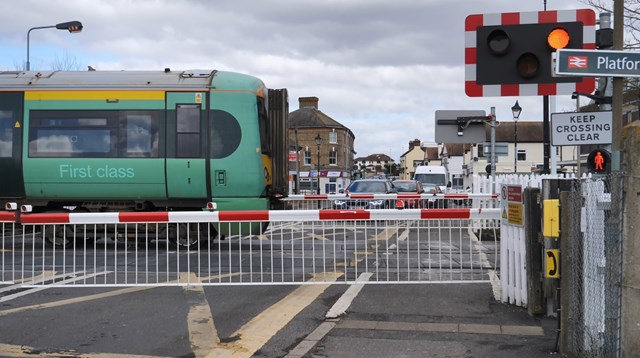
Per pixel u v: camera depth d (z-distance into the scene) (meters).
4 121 12.47
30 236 13.71
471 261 9.59
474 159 64.62
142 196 12.40
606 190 4.66
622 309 4.32
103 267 10.30
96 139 12.34
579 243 5.07
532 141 66.75
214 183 12.21
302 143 74.00
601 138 7.67
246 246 12.64
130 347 5.52
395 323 6.29
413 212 7.92
